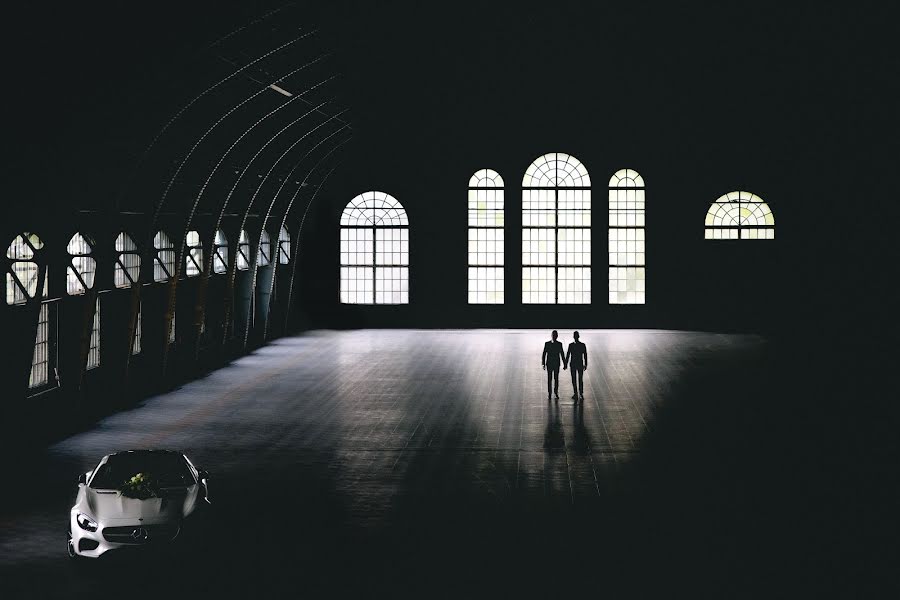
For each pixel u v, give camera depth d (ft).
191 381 113.80
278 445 79.46
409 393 104.73
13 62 69.87
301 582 47.47
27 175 76.89
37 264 81.56
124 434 84.12
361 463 73.10
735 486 65.51
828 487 65.00
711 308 162.61
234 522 57.93
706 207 161.58
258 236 139.23
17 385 78.02
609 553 51.65
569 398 101.09
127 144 89.66
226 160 118.73
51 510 60.95
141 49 79.20
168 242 112.37
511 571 48.83
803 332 157.99
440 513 59.62
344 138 157.38
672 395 101.91
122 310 98.22
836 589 46.06
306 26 94.07
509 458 74.43
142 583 47.52
